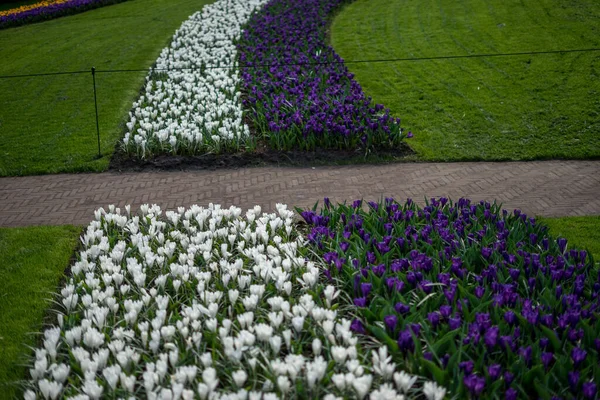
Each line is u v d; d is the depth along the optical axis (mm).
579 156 9906
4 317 5773
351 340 4504
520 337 4762
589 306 5035
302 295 5609
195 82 13578
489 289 5430
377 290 5312
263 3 20922
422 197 8586
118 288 5910
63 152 10648
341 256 5992
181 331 4719
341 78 12797
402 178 9305
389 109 11945
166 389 3957
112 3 25828
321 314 4836
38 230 7699
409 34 17609
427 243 6133
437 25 18234
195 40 16953
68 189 9219
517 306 5023
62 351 4977
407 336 4449
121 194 8977
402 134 10320
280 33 16578
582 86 12766
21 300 6059
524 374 4242
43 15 23641
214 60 14883
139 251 6465
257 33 16797
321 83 12312
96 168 9953
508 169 9570
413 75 14312
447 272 5602
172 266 5848
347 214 7133
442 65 14844
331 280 5691
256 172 9711
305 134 10266
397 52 16062
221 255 6496
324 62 13375
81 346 4965
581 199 8352
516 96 12602
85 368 4449
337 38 17750
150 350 4863
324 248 6320
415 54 15805
